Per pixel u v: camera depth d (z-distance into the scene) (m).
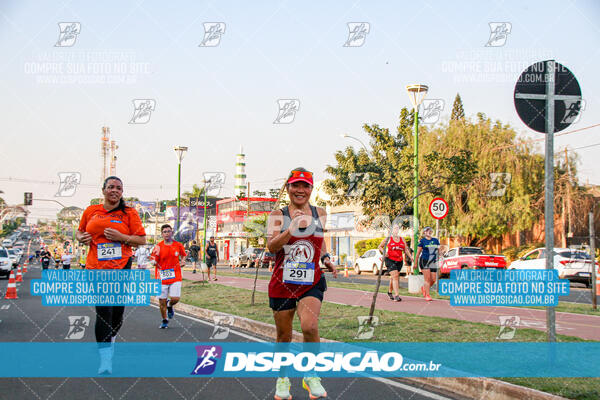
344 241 41.34
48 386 5.36
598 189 27.39
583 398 4.54
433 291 16.47
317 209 4.89
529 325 9.07
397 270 13.07
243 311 10.97
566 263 20.86
